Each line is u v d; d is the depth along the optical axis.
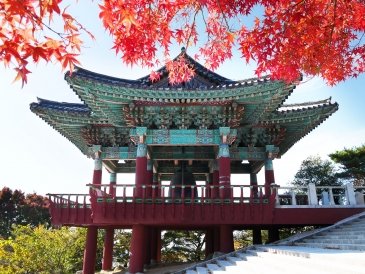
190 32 8.77
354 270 6.64
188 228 26.16
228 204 19.66
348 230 16.28
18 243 31.84
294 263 10.16
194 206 19.59
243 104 21.39
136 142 21.52
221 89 19.80
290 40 8.34
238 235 43.22
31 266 30.59
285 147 29.36
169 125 22.06
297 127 25.41
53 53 4.32
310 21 8.13
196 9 8.12
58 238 33.62
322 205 19.84
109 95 20.03
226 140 21.38
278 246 16.36
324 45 8.72
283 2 7.82
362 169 39.28
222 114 21.55
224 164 20.77
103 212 19.48
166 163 31.14
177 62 11.14
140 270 18.97
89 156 28.56
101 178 24.56
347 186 20.66
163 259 40.53
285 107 26.05
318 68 9.09
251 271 11.70
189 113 21.84
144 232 20.30
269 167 24.80
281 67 8.85
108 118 23.14
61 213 20.70
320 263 8.35
